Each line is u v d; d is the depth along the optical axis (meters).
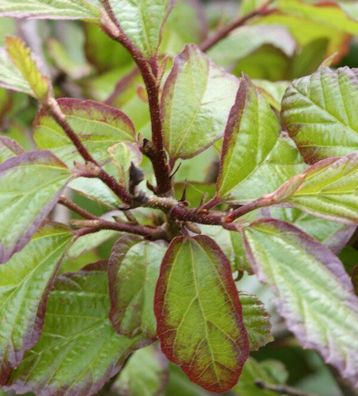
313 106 0.38
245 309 0.38
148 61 0.36
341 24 0.56
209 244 0.35
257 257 0.33
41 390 0.38
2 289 0.36
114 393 0.57
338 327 0.31
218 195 0.36
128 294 0.37
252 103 0.36
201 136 0.38
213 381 0.35
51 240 0.37
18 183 0.32
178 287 0.35
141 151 0.36
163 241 0.38
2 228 0.32
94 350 0.39
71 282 0.39
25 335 0.36
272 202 0.34
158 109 0.35
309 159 0.37
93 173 0.33
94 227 0.37
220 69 0.39
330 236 0.38
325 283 0.32
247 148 0.36
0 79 0.33
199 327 0.35
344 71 0.38
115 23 0.36
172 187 0.38
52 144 0.37
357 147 0.37
